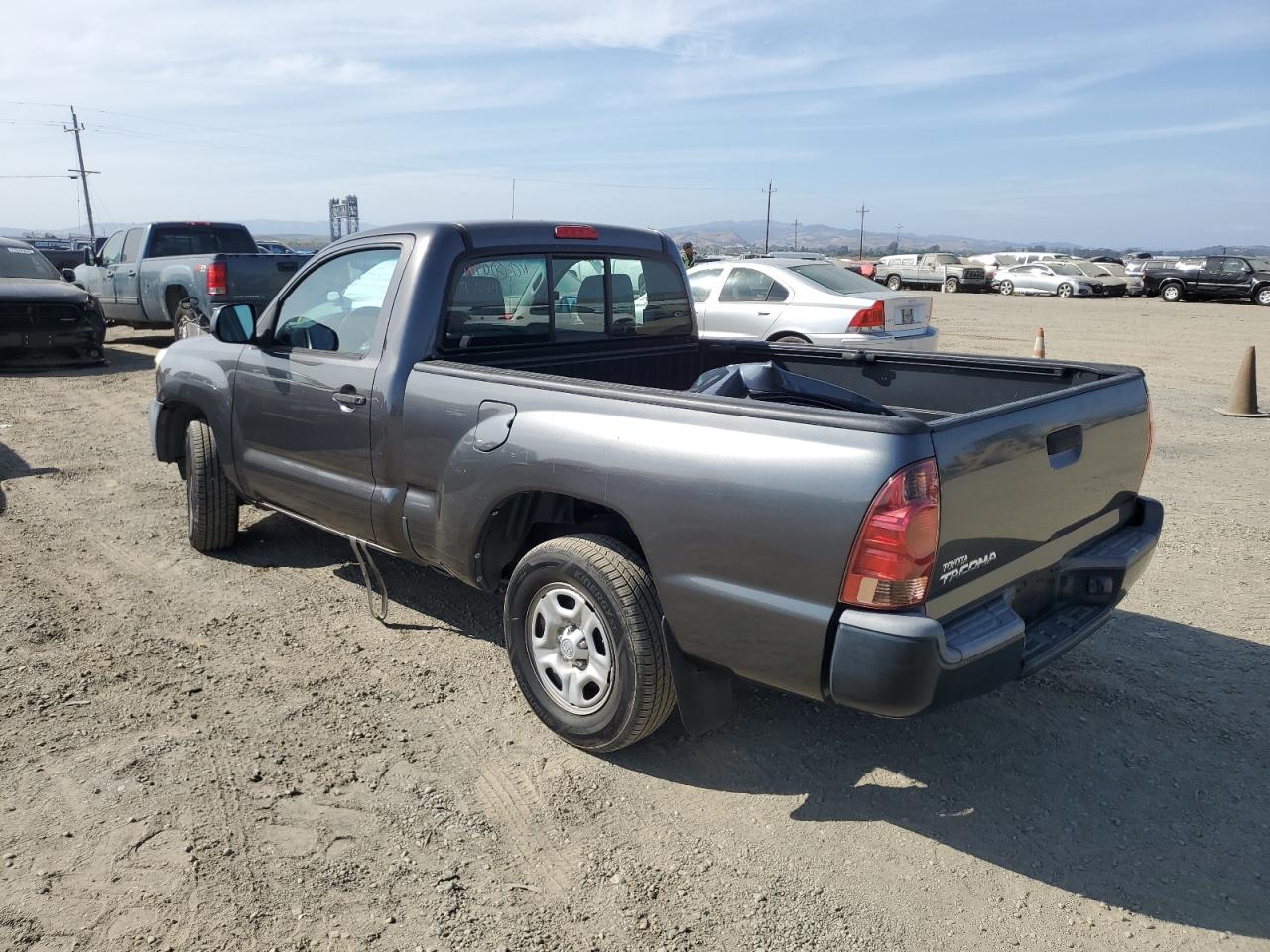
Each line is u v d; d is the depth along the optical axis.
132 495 6.97
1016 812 3.31
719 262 11.21
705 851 3.09
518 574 3.68
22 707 3.87
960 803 3.36
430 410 3.93
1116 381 3.71
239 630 4.67
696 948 2.67
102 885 2.85
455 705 3.98
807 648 2.90
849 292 10.41
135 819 3.16
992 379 4.35
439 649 4.50
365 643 4.55
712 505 3.03
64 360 12.80
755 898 2.87
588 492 3.36
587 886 2.91
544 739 3.73
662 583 3.20
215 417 5.22
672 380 5.21
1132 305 30.64
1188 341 18.73
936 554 2.79
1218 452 8.80
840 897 2.88
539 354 4.57
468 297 4.23
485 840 3.11
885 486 2.70
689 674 3.31
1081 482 3.48
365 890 2.86
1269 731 3.85
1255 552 5.97
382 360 4.14
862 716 3.94
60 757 3.52
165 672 4.21
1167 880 2.98
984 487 2.95
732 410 3.04
